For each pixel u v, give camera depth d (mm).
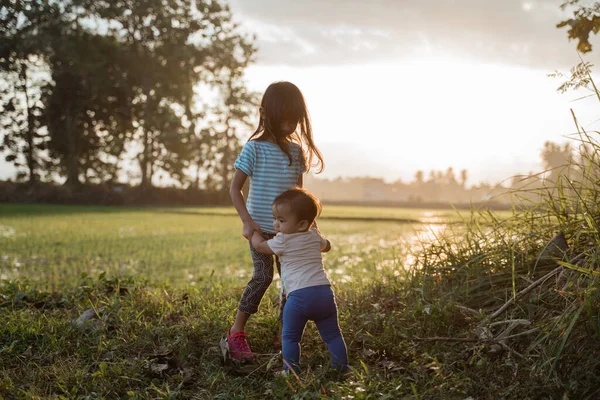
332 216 28906
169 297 4992
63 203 38656
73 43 40000
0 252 10352
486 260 4305
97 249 11188
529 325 3389
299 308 3281
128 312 4391
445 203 78000
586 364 2887
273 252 3361
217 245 12359
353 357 3549
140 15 41750
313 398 2850
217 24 43781
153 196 44031
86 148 42688
